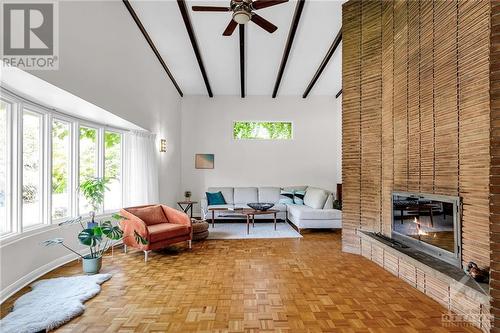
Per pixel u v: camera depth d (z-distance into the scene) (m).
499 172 1.76
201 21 4.23
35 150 3.28
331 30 4.46
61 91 2.70
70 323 2.10
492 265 1.77
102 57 3.35
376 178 3.50
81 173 4.12
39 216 3.31
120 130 4.77
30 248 2.93
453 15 2.29
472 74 2.09
